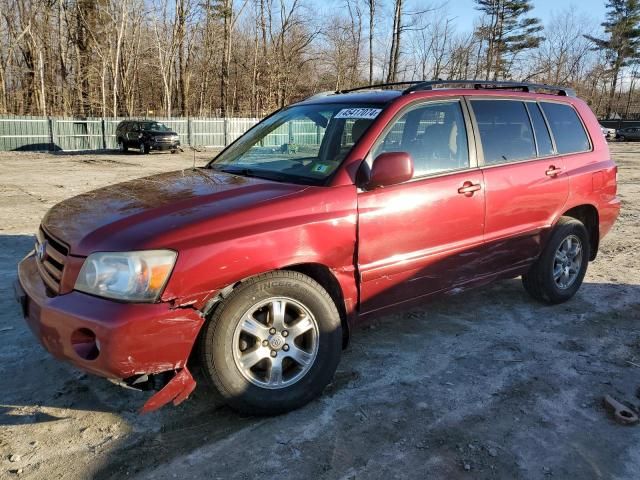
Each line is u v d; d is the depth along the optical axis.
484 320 4.58
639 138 41.56
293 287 3.05
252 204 3.02
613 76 66.19
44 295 2.87
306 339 3.20
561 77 59.66
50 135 28.78
